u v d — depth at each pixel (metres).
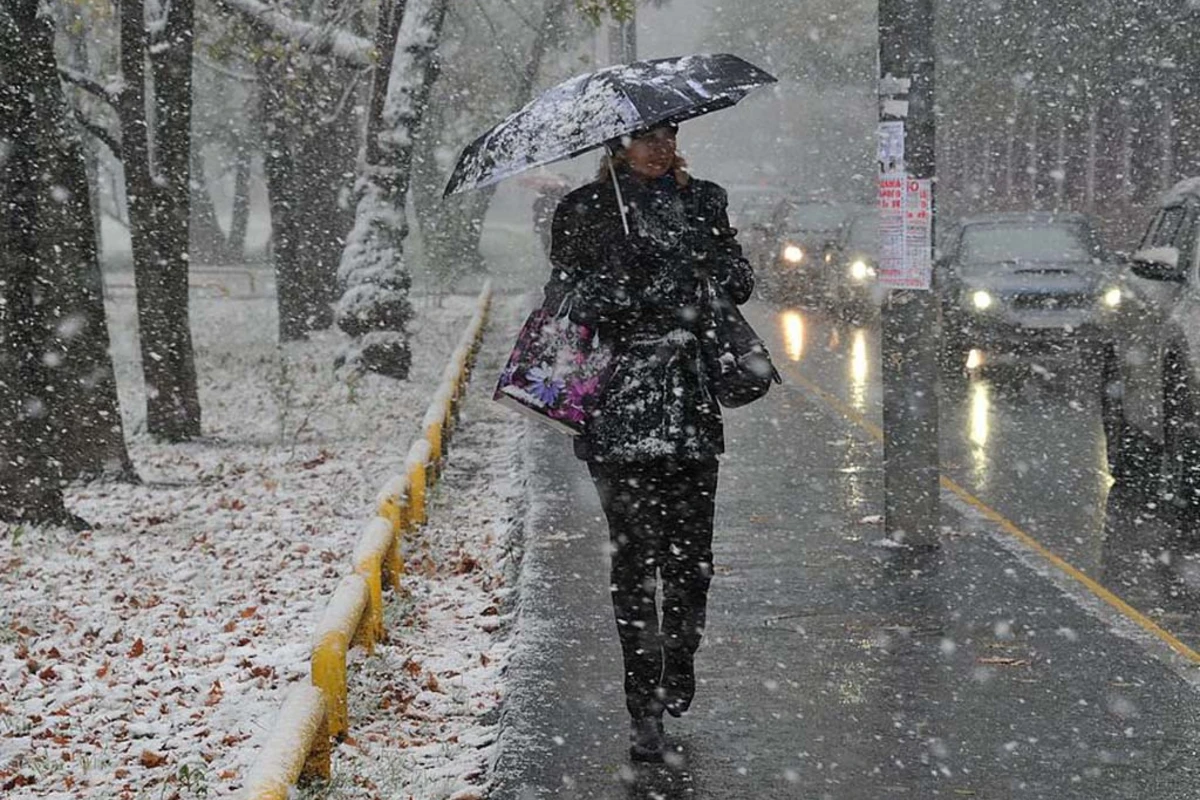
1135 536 16.34
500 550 16.53
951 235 32.22
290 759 8.36
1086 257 31.36
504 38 67.31
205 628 13.88
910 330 15.58
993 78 56.25
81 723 11.21
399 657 12.44
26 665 12.80
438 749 10.36
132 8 25.98
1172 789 9.36
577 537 16.78
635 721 9.92
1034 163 60.12
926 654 12.18
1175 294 17.73
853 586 14.36
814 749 10.14
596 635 12.93
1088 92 51.56
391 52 33.88
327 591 15.24
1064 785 9.45
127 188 26.72
